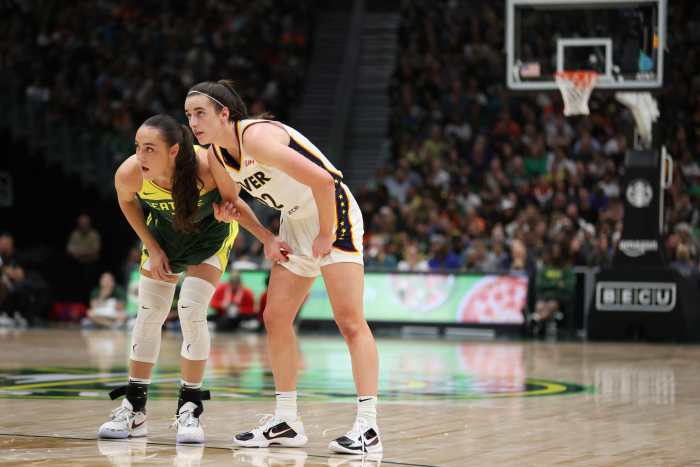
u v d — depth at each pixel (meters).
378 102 25.33
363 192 20.92
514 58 15.15
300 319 17.25
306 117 25.19
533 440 5.30
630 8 14.73
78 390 7.57
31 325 18.23
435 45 24.78
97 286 19.81
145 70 23.67
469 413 6.45
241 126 4.88
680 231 16.81
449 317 16.77
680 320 14.80
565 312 16.58
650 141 15.12
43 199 20.55
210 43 24.84
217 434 5.44
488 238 18.78
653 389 8.12
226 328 17.17
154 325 5.39
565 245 16.52
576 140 21.58
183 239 5.31
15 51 22.52
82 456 4.66
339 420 6.03
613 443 5.22
